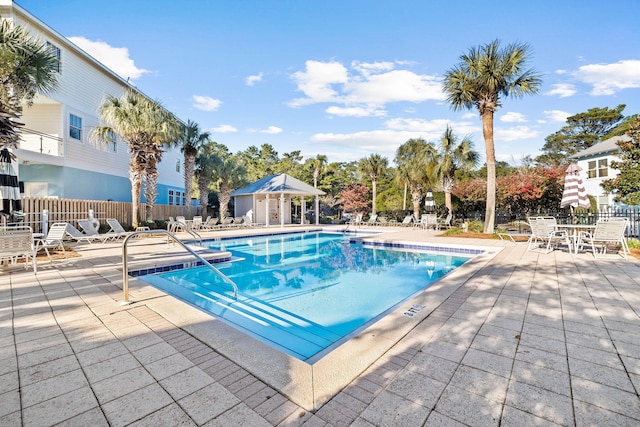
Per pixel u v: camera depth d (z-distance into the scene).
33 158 12.14
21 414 1.87
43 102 13.32
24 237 5.69
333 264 9.45
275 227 21.14
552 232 8.62
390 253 11.34
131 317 3.54
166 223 16.28
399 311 3.71
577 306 3.84
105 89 16.25
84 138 14.85
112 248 9.57
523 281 5.13
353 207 28.55
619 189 11.42
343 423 1.81
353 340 2.90
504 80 12.95
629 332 3.04
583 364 2.45
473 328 3.20
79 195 14.56
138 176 14.29
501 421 1.81
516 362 2.49
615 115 35.38
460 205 23.25
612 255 7.59
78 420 1.83
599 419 1.82
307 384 2.20
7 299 4.23
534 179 19.20
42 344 2.85
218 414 1.88
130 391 2.12
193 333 3.07
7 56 7.16
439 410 1.91
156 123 14.48
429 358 2.58
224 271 8.20
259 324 4.61
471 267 6.30
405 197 27.23
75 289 4.75
